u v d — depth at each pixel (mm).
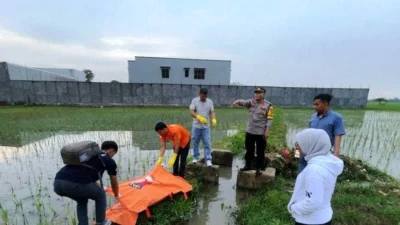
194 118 5965
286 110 26484
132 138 10445
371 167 6465
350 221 3922
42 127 12570
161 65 36719
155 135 11117
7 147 8602
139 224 3852
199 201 4926
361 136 11031
